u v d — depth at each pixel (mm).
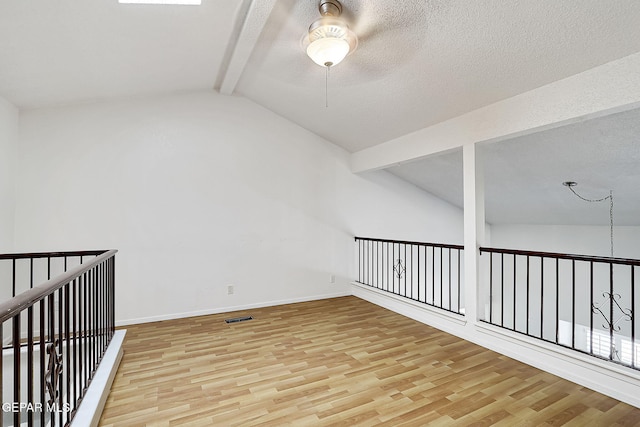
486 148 3803
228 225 4344
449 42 2506
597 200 4449
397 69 2990
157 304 3949
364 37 2635
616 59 2244
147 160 3924
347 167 5227
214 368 2707
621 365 2283
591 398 2275
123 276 3797
